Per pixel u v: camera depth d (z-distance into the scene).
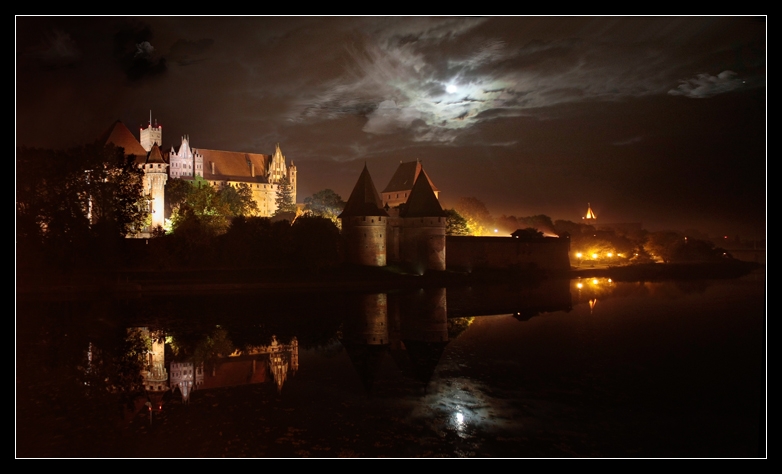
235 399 24.28
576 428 20.78
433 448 18.75
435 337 38.81
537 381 27.30
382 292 65.31
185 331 40.53
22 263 61.84
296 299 57.25
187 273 67.62
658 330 41.69
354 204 82.62
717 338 38.56
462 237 91.69
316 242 75.12
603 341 37.38
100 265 66.38
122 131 102.06
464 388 26.05
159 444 19.00
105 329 40.91
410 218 85.31
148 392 25.52
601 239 127.94
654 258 136.00
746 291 70.75
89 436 19.73
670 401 24.14
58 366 30.53
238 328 41.84
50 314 46.41
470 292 67.00
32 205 63.19
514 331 41.22
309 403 23.66
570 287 75.38
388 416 21.97
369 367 30.31
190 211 74.81
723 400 24.27
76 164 65.31
